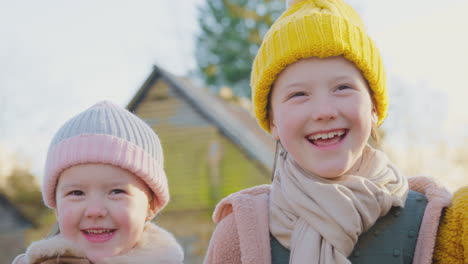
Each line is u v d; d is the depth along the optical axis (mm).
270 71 2041
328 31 1956
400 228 1992
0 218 16828
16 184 19656
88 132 2162
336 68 1969
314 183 1960
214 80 23094
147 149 2268
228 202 2209
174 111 11469
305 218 1943
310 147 1988
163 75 11484
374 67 2025
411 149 19172
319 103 1945
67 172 2139
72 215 2104
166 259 2217
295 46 1972
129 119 2303
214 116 11203
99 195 2119
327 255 1848
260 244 2033
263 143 11586
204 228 10867
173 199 11156
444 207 1977
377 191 1966
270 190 2262
